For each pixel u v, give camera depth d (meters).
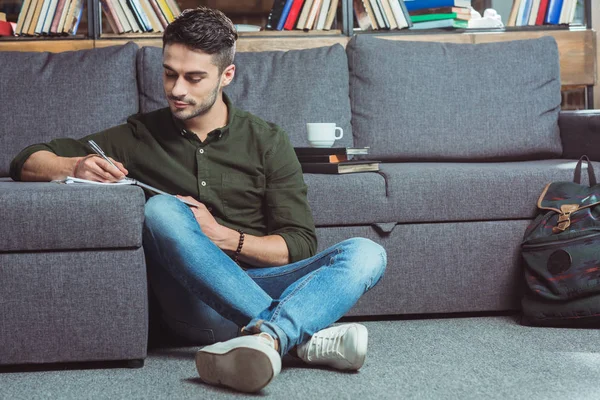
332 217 2.07
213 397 1.42
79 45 2.91
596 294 1.95
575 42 3.07
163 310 1.76
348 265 1.56
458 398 1.39
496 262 2.15
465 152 2.59
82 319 1.62
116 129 1.86
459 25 3.03
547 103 2.64
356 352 1.53
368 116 2.59
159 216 1.57
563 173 2.18
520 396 1.40
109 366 1.68
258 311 1.54
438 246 2.12
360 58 2.64
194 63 1.66
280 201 1.76
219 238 1.64
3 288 1.60
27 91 2.45
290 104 2.53
